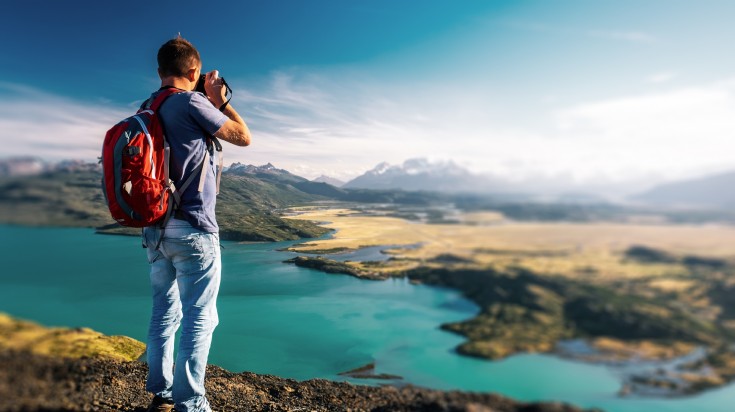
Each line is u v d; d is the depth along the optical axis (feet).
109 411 6.82
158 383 6.92
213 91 6.85
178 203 5.99
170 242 6.12
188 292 6.35
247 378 10.82
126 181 5.49
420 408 10.41
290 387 10.60
